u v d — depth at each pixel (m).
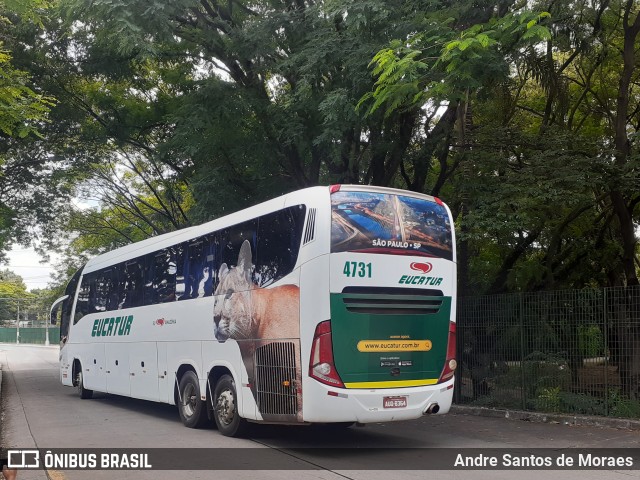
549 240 16.50
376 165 15.66
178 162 18.12
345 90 12.68
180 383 12.05
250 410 9.69
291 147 16.03
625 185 12.87
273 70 15.70
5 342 94.81
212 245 11.30
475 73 11.56
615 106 17.53
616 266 17.02
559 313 12.43
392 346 8.99
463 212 14.29
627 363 11.36
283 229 9.36
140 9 13.31
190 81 18.08
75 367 17.92
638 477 7.60
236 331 10.21
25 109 10.30
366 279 8.87
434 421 12.26
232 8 16.45
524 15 10.53
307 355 8.59
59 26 16.28
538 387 12.52
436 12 12.23
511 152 14.50
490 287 16.44
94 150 21.42
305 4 15.53
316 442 10.02
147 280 13.70
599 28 15.41
